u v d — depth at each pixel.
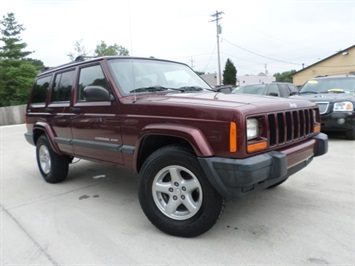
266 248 2.66
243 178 2.42
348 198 3.69
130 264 2.53
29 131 5.45
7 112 22.95
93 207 3.81
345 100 7.06
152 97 3.28
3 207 3.97
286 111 2.93
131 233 3.06
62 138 4.40
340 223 3.06
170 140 3.09
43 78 5.15
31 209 3.84
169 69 4.17
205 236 2.91
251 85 10.39
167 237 2.94
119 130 3.33
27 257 2.70
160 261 2.54
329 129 7.21
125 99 3.30
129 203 3.90
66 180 5.07
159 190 2.96
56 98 4.60
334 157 5.66
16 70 31.33
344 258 2.47
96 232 3.12
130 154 3.25
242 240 2.81
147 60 4.05
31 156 7.66
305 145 3.14
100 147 3.62
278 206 3.54
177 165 2.80
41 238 3.04
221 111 2.54
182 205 2.94
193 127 2.68
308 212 3.34
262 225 3.09
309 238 2.80
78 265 2.55
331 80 8.56
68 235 3.08
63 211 3.72
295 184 4.26
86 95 3.36
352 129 7.07
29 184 5.02
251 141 2.54
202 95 3.26
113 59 3.70
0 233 3.18
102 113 3.54
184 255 2.61
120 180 4.96
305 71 45.06
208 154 2.55
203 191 2.70
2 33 33.19
